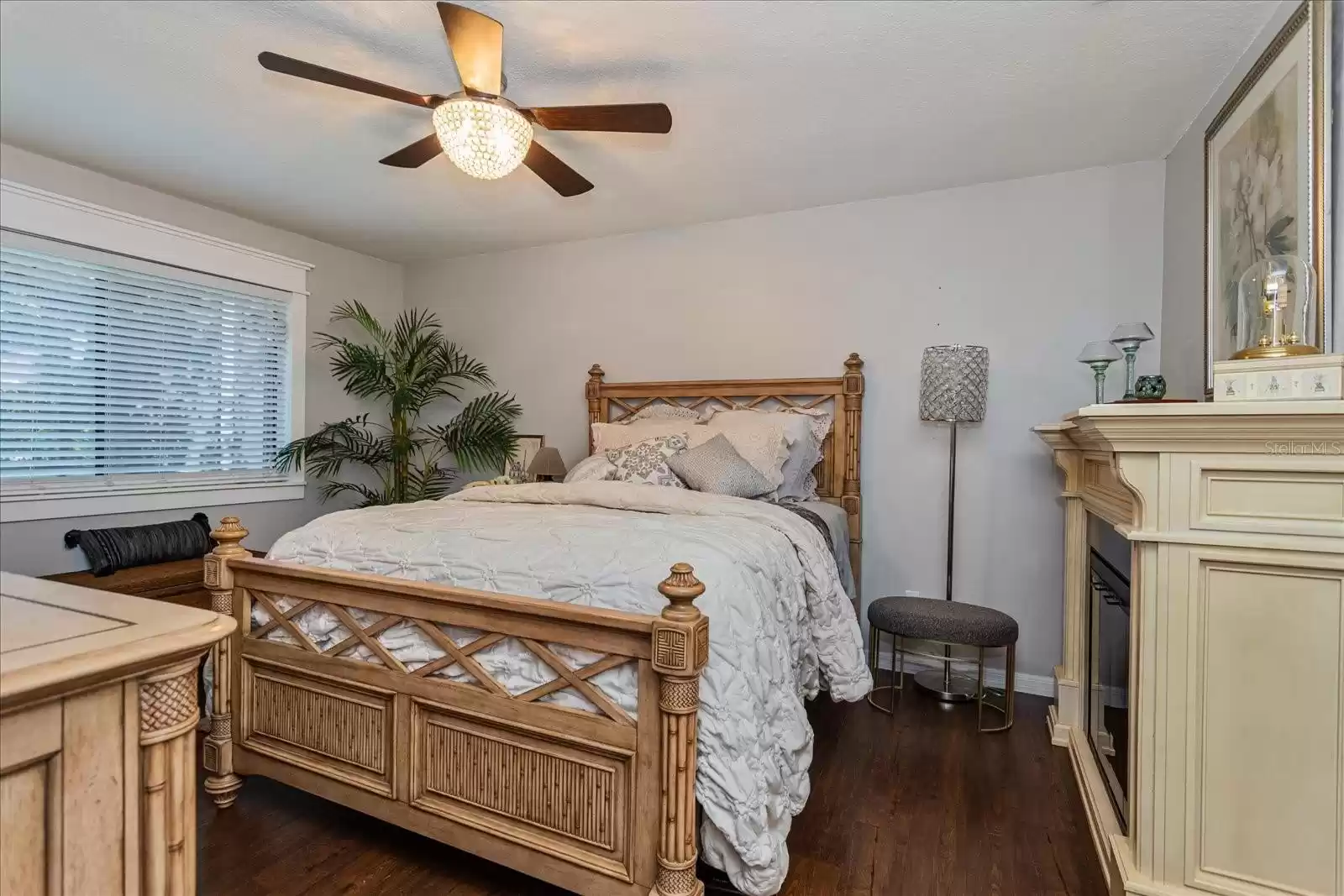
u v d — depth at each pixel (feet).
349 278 14.12
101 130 8.65
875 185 10.27
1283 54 5.63
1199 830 4.50
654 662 4.41
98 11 6.22
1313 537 4.17
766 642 5.10
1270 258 4.93
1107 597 7.02
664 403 12.37
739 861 4.62
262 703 6.34
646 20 6.22
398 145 9.05
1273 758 4.31
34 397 9.60
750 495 9.34
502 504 8.00
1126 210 9.35
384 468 14.82
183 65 7.13
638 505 7.38
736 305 11.92
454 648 5.31
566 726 4.85
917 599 9.16
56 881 2.31
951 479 9.64
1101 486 6.67
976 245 10.21
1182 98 7.58
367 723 5.74
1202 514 4.48
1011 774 7.23
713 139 8.73
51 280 9.70
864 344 10.94
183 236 11.02
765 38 6.49
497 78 5.96
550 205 11.28
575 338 13.44
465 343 14.58
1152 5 5.96
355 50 6.84
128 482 10.62
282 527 12.98
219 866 5.56
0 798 2.17
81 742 2.37
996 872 5.53
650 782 4.55
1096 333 9.50
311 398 13.39
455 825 5.27
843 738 8.16
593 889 4.73
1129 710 4.92
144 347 10.82
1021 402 9.93
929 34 6.42
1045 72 7.09
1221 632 4.44
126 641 2.48
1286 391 4.33
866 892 5.28
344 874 5.47
